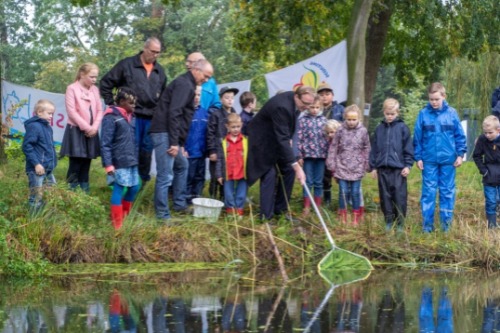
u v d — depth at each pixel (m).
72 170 11.78
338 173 11.73
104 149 10.64
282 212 11.62
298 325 7.08
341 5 20.78
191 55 11.31
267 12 20.36
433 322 7.21
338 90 14.63
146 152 12.16
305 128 12.08
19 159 15.68
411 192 14.66
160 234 10.35
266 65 31.33
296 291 8.59
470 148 26.81
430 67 22.70
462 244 10.63
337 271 9.91
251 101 12.41
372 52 20.36
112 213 10.68
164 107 11.06
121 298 8.16
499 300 8.16
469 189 14.59
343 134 11.74
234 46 21.44
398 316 7.43
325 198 12.82
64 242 9.98
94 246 10.05
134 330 6.88
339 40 21.62
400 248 10.57
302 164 12.09
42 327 6.95
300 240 10.66
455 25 20.77
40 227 9.92
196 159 12.05
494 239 10.61
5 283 8.99
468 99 26.41
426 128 11.52
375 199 13.62
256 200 13.05
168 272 9.65
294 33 21.31
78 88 11.65
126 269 9.70
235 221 10.69
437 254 10.56
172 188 11.93
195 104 11.58
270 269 9.94
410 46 22.53
